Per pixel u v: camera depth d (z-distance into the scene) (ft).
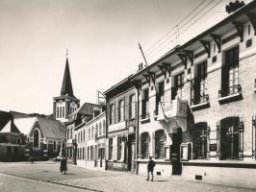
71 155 202.18
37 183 68.49
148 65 79.97
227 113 54.95
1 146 240.73
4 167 144.56
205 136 61.31
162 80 78.43
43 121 297.12
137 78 89.66
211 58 60.08
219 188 50.08
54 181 71.10
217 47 58.59
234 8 55.21
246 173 49.83
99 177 79.15
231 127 54.60
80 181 69.05
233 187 51.06
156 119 80.02
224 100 55.77
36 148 271.28
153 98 82.28
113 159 108.78
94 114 149.28
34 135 270.87
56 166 155.63
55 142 294.25
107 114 117.29
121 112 105.19
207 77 60.85
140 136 88.89
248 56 51.19
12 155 248.11
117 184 60.64
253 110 49.42
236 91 53.67
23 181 73.77
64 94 382.42
